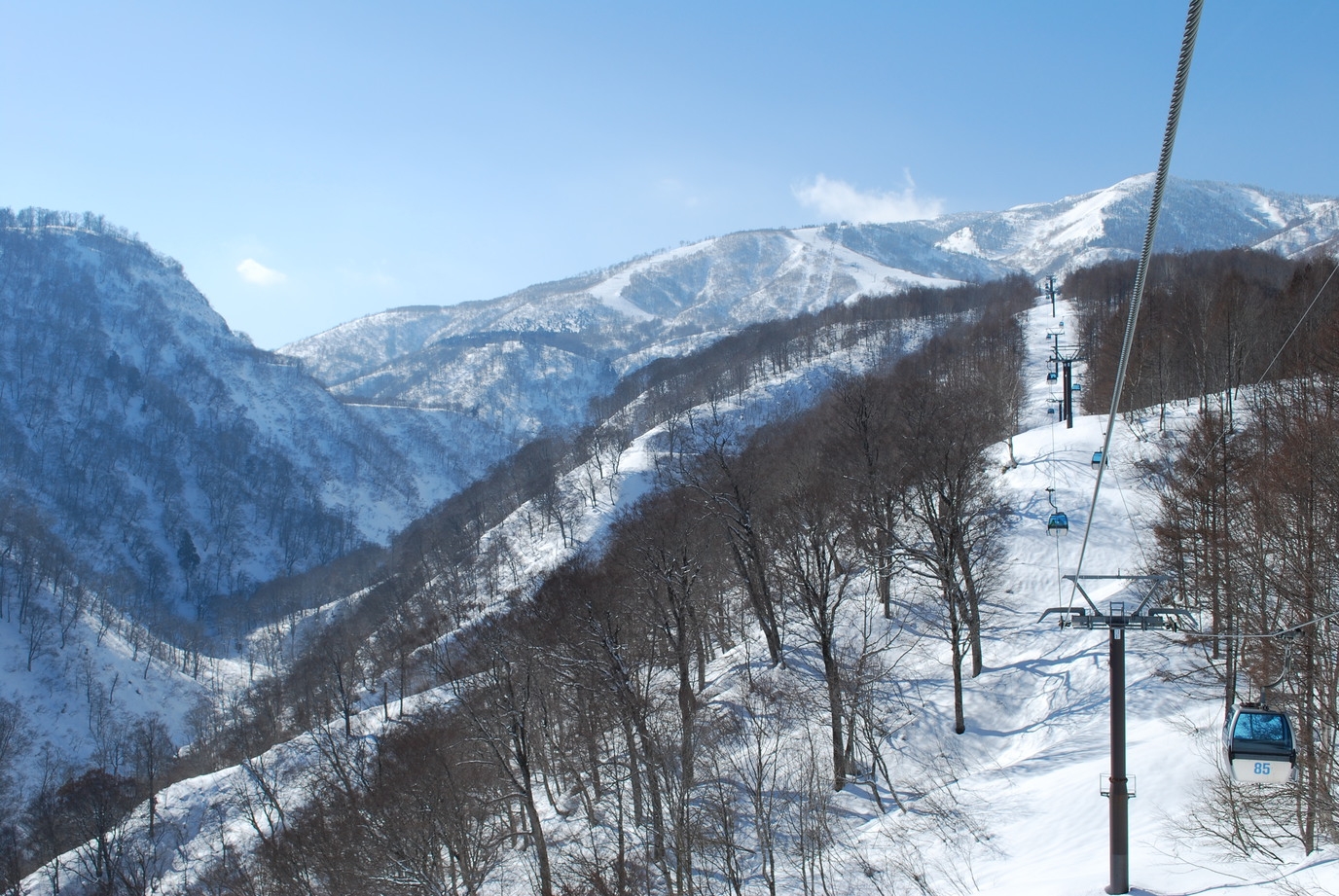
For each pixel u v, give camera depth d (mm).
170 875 62438
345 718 70125
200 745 96688
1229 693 33375
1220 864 26391
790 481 70250
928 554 48594
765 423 140500
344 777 52312
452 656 77375
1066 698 44156
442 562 139000
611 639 42750
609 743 52031
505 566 120125
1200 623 40250
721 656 64812
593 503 126938
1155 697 41406
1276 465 34406
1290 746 17859
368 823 42531
